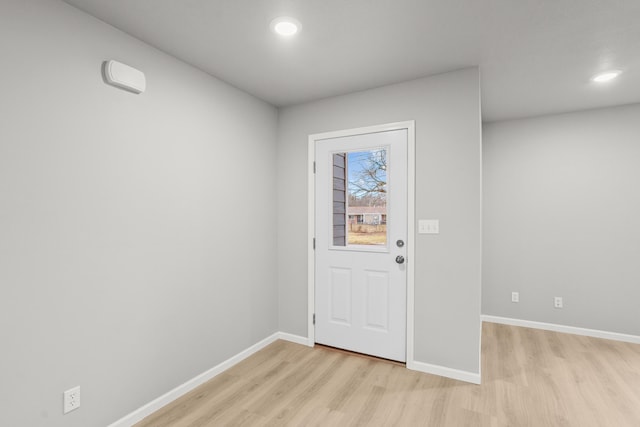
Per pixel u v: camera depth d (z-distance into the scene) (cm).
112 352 181
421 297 252
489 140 371
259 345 293
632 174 313
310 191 301
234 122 267
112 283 181
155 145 204
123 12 169
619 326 318
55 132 157
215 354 247
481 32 190
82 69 167
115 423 182
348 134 282
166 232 211
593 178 327
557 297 342
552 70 240
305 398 215
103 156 177
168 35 192
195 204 232
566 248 338
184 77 224
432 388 227
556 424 189
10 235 142
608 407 205
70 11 163
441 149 245
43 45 152
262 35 192
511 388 227
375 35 193
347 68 236
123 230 187
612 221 320
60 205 159
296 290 311
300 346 301
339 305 290
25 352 147
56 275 157
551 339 319
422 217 251
